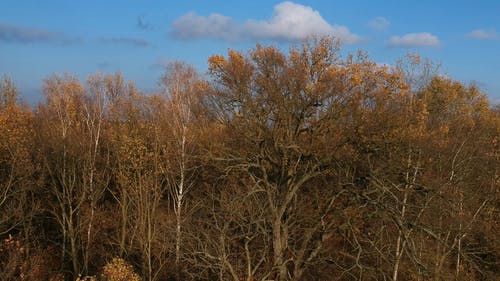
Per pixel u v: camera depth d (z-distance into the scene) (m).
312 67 32.34
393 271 26.28
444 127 30.88
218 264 23.03
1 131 37.34
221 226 25.73
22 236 39.31
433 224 28.05
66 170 41.91
